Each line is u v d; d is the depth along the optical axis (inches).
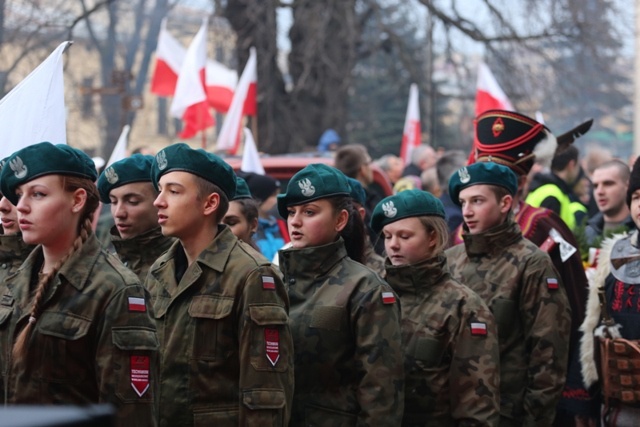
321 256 257.6
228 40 1166.3
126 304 201.9
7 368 205.5
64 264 202.7
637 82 1208.8
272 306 221.1
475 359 271.9
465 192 323.0
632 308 293.3
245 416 215.6
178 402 220.1
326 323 251.4
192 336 221.3
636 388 288.5
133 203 274.5
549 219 359.6
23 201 203.0
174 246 237.0
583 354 309.6
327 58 1073.5
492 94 677.3
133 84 1818.4
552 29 1087.6
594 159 580.7
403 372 251.9
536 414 308.7
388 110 1876.2
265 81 1095.0
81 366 201.6
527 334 314.5
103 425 93.0
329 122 1114.7
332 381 251.9
